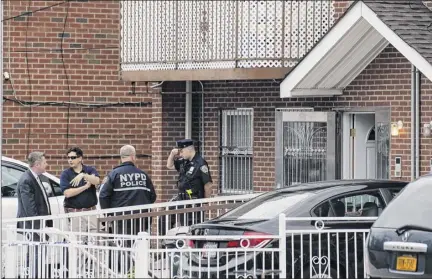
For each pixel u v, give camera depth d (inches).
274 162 1492.4
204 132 1578.5
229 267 920.9
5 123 1641.2
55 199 1344.7
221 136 1565.0
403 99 1353.3
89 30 1657.2
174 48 1501.0
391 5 1300.4
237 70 1445.6
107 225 1160.8
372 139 1429.6
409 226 842.8
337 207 970.7
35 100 1647.4
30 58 1644.9
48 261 956.0
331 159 1422.2
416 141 1338.6
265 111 1503.4
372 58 1375.5
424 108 1332.4
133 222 1195.3
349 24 1307.8
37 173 1186.0
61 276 938.1
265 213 975.6
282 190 1018.7
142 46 1534.2
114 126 1668.3
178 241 938.7
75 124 1658.5
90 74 1659.7
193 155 1333.7
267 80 1499.8
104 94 1664.6
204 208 1169.4
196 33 1480.1
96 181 1278.3
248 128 1534.2
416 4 1316.4
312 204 968.3
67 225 1264.8
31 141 1647.4
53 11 1648.6
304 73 1364.4
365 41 1337.4
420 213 854.5
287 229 945.5
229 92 1545.3
